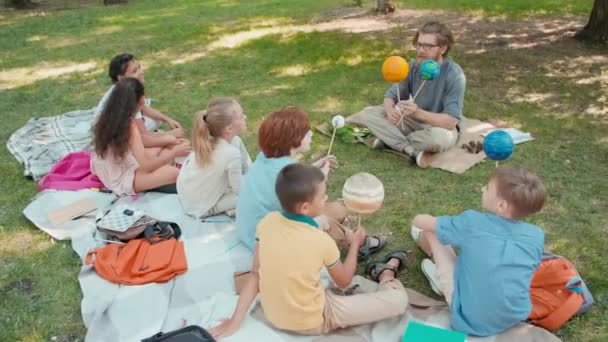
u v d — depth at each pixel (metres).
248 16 10.45
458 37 8.38
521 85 6.39
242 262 3.39
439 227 2.89
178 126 4.99
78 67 7.58
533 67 6.97
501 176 2.72
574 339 2.85
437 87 4.59
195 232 3.72
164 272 3.25
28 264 3.48
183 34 9.12
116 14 11.38
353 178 3.04
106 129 3.94
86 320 2.97
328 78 6.76
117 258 3.32
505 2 10.48
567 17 9.21
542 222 3.83
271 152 3.22
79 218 3.89
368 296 2.86
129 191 4.15
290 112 3.19
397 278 3.33
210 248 3.54
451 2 10.75
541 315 2.88
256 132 5.37
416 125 4.79
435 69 4.20
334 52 7.76
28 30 10.00
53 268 3.44
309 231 2.66
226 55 7.83
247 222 3.32
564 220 3.85
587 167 4.52
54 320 3.02
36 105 6.22
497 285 2.65
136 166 4.14
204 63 7.51
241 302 2.87
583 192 4.17
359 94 6.23
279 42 8.37
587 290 3.01
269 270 2.65
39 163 4.69
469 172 4.49
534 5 10.07
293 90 6.40
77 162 4.54
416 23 9.29
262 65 7.33
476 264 2.71
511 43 7.99
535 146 4.89
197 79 6.88
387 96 4.84
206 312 3.01
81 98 6.42
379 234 3.72
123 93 3.92
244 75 6.97
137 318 2.96
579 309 2.93
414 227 3.52
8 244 3.68
